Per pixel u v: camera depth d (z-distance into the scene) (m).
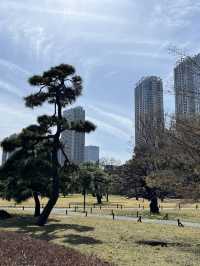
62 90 32.75
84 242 21.94
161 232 27.83
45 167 36.12
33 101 32.56
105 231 27.72
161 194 53.12
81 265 8.22
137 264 15.61
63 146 34.16
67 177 36.06
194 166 18.36
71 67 32.09
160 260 16.73
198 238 24.75
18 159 36.28
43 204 75.00
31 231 27.48
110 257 16.94
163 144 22.70
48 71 32.12
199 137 18.48
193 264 16.05
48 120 32.19
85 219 38.19
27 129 32.47
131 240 23.34
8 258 8.56
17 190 40.22
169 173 19.73
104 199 112.62
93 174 79.69
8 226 31.27
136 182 54.53
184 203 18.98
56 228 29.53
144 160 49.31
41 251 9.66
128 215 48.06
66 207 68.31
